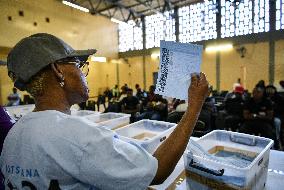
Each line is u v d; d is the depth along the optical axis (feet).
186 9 34.19
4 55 27.48
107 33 40.70
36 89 1.70
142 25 38.91
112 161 1.45
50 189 1.47
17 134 1.64
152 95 16.22
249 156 2.84
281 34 27.32
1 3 26.53
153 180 1.63
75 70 1.77
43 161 1.47
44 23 31.12
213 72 33.14
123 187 1.47
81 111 5.90
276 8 27.43
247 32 29.76
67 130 1.50
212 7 30.68
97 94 39.65
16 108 6.47
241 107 12.19
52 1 31.99
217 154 3.00
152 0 32.32
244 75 30.48
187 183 2.53
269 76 28.53
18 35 28.27
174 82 1.90
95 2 33.76
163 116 13.78
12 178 1.62
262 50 28.81
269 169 3.18
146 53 38.99
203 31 33.14
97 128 1.56
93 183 1.46
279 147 9.39
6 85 26.45
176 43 1.90
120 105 16.61
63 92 1.76
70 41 34.55
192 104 1.80
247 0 29.12
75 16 35.12
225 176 2.13
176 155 1.69
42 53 1.61
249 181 2.09
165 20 36.35
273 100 12.35
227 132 3.23
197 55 1.84
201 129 7.34
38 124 1.57
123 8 35.27
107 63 41.42
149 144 3.06
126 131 3.98
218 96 23.81
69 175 1.47
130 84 41.57
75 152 1.44
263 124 9.41
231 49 31.24
